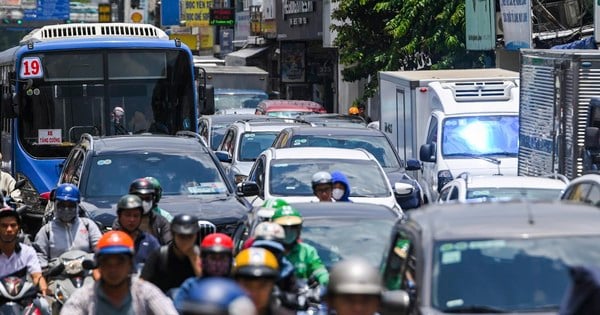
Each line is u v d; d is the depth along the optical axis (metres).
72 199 30.36
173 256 23.17
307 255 24.31
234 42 161.38
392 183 45.94
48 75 52.47
